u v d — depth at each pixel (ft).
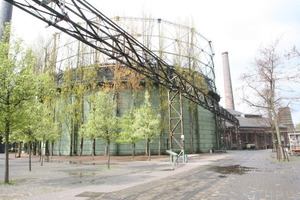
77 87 113.70
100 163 71.82
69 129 115.96
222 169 48.29
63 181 35.68
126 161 78.38
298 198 21.58
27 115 36.29
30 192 26.89
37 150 136.26
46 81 39.11
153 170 49.83
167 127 109.19
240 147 193.47
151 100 114.62
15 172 49.19
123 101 110.83
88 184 32.53
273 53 64.64
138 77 108.47
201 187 28.27
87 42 32.53
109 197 23.71
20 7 24.41
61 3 27.22
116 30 36.19
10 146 191.72
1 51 33.94
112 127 57.00
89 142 113.19
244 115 249.34
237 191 25.29
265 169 46.50
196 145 125.80
